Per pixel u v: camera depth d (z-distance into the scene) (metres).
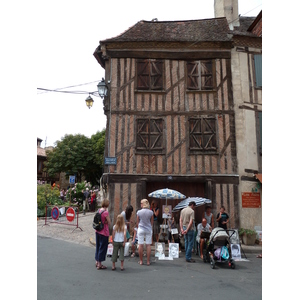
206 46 10.40
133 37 10.61
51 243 8.78
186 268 6.36
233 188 9.71
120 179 9.70
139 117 10.07
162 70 10.32
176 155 9.88
